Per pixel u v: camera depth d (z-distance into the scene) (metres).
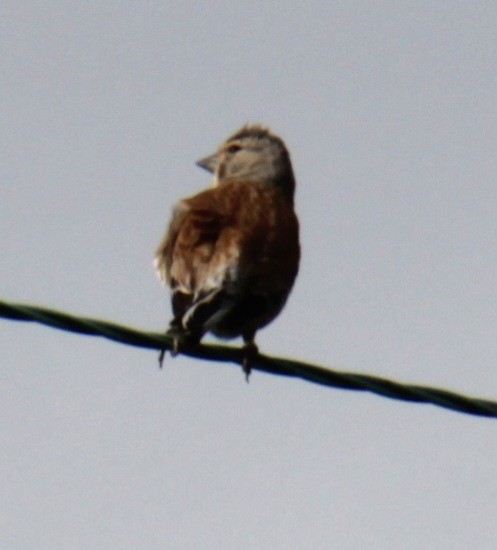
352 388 9.58
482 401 9.46
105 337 9.13
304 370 9.73
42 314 8.75
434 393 9.45
